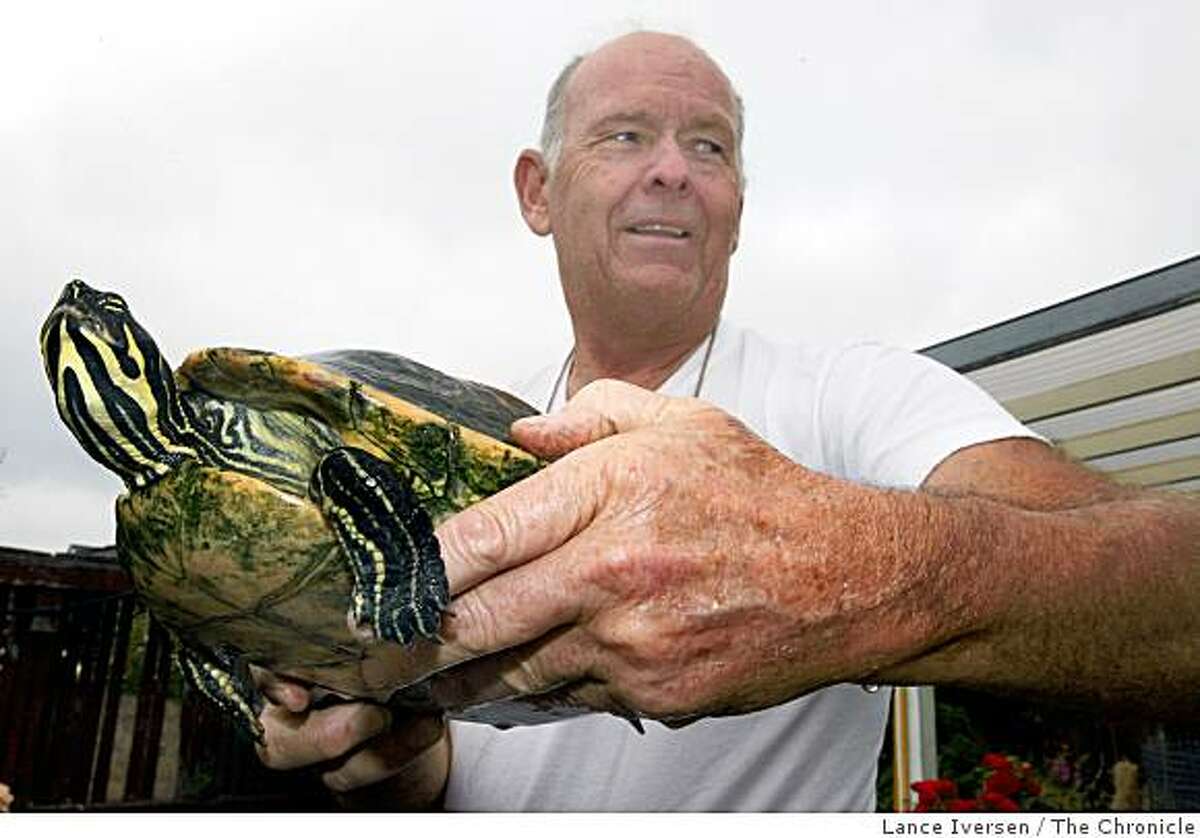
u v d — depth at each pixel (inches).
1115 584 18.5
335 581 19.3
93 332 20.2
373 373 23.3
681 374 32.7
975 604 17.5
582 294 32.8
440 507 21.2
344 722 23.0
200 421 21.3
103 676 52.4
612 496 17.2
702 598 16.7
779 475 17.6
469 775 30.4
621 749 28.7
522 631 17.4
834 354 30.6
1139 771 71.6
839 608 16.9
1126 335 49.1
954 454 23.4
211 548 19.4
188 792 53.9
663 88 31.8
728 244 32.4
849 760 29.0
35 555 51.3
